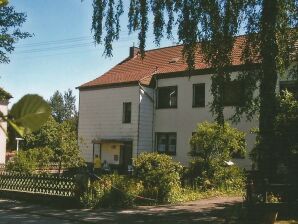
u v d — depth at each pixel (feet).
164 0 51.60
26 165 63.21
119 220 39.52
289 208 39.68
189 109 87.30
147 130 92.27
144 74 95.61
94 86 99.76
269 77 44.96
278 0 45.62
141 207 47.67
